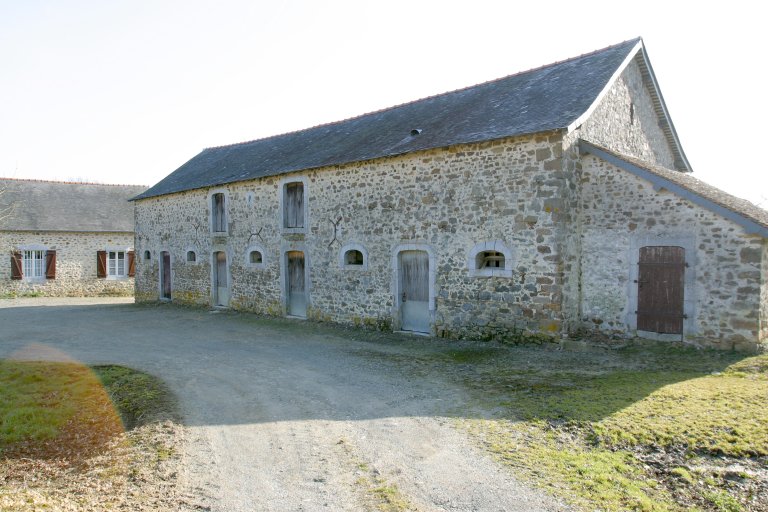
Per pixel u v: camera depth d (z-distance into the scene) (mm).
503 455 4422
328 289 11695
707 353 7422
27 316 14961
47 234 21391
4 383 7293
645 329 8195
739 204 8023
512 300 8664
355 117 14195
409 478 4066
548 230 8227
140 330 12062
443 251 9539
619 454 4422
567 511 3514
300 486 3980
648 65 10750
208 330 11812
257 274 13570
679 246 7855
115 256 22938
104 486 4062
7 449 5070
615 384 6188
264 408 5926
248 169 14250
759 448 4301
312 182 11922
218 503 3732
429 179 9703
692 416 4984
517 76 11227
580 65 10164
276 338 10508
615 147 9914
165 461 4484
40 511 3473
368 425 5285
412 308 10266
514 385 6430
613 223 8469
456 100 11602
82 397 6605
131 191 25203
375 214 10641
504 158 8688
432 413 5578
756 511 3545
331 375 7375
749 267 7246
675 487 3895
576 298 8711
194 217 15797
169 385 6980
